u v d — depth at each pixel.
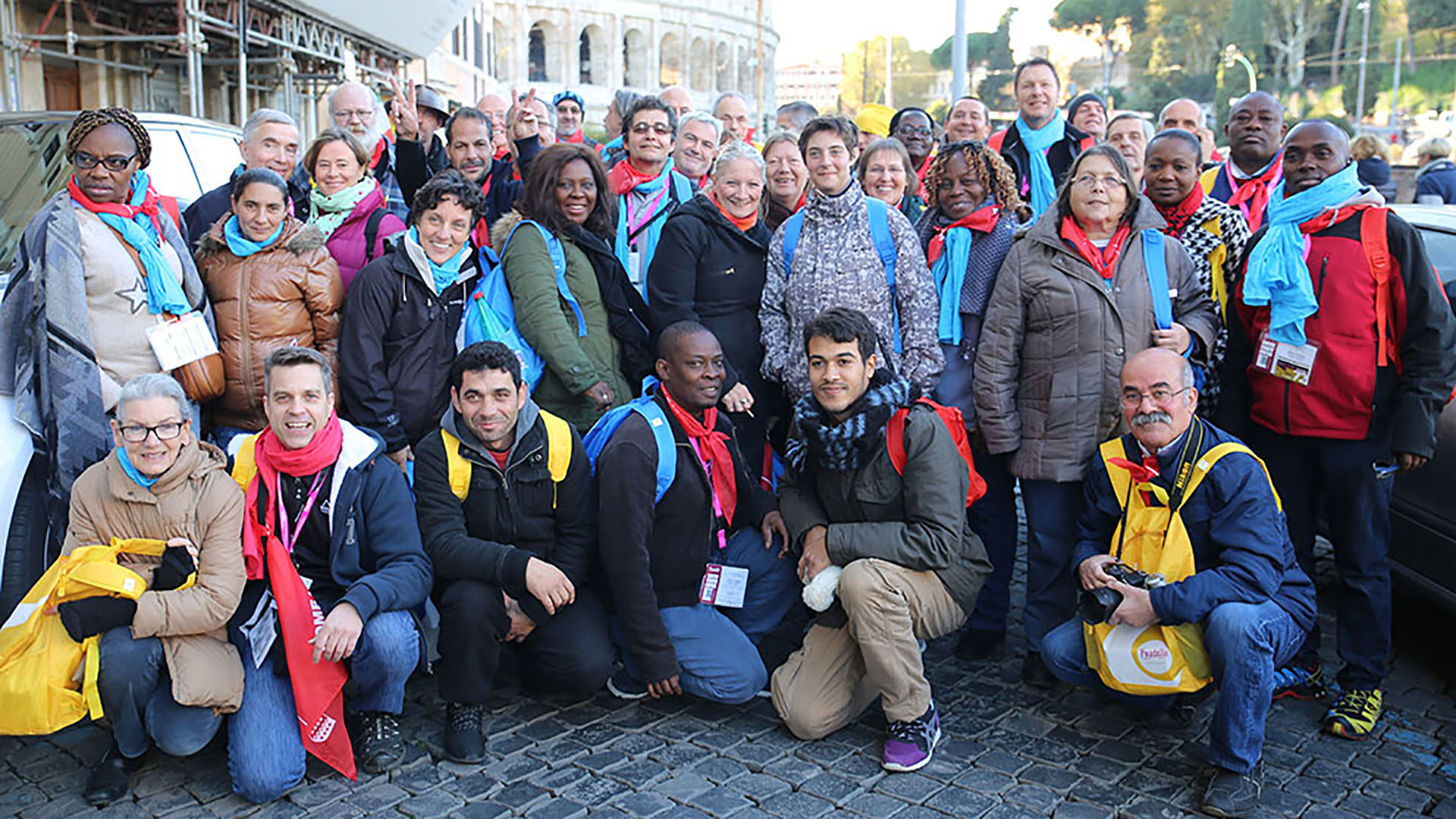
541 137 6.25
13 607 3.60
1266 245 3.71
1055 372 3.82
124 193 3.65
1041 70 5.60
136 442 3.15
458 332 4.05
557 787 3.30
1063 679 3.68
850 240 4.07
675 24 69.81
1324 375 3.60
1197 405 4.02
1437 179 8.83
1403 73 44.78
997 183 4.18
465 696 3.42
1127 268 3.79
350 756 3.34
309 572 3.43
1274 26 47.84
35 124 4.78
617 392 4.25
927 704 3.49
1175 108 6.06
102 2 12.66
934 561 3.53
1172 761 3.46
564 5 64.44
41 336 3.52
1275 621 3.23
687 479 3.73
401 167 5.38
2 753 3.49
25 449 3.61
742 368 4.33
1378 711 3.67
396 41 19.75
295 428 3.32
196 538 3.24
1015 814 3.15
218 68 15.80
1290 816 3.12
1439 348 3.46
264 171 3.79
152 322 3.65
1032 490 3.94
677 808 3.19
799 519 3.85
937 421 3.64
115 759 3.27
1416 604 4.78
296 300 3.85
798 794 3.27
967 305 4.16
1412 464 3.51
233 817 3.13
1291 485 3.79
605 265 4.23
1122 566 3.44
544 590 3.48
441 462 3.58
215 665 3.20
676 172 4.89
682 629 3.75
